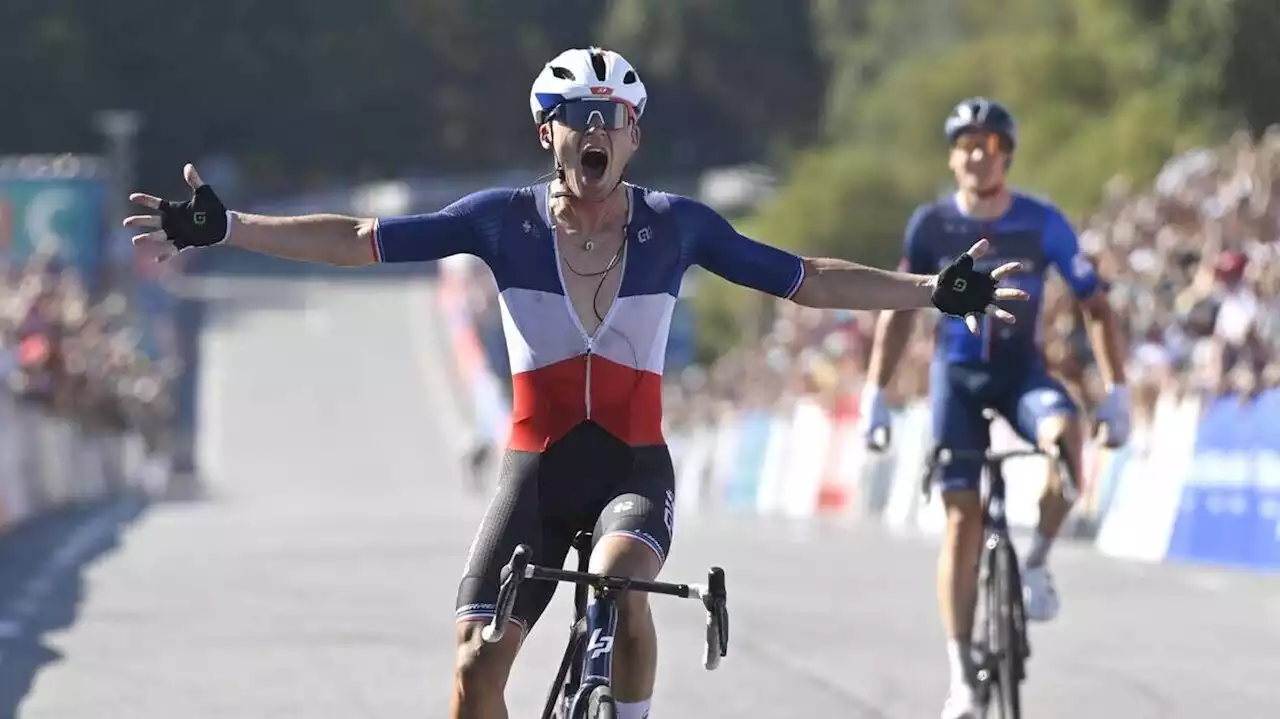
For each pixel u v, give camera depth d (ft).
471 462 438.40
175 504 295.07
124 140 508.94
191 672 80.53
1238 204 151.23
